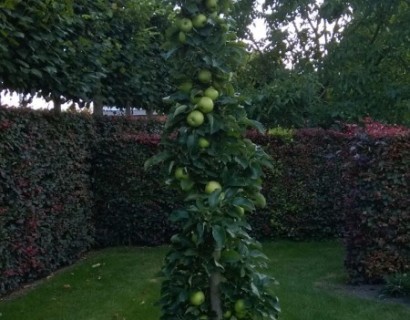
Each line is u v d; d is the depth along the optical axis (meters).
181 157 3.29
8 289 6.43
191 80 3.33
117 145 9.12
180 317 3.31
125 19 8.78
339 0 11.27
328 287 6.58
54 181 7.41
